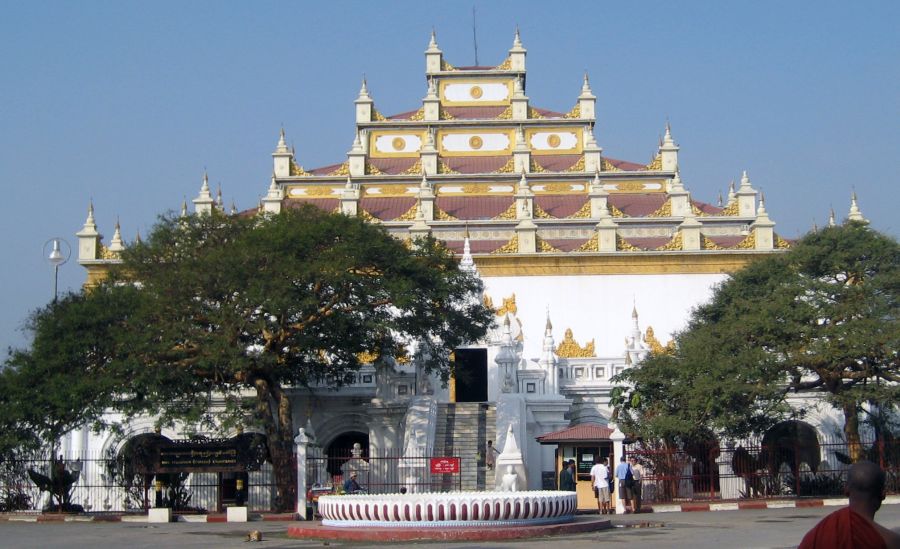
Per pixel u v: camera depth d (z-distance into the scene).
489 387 65.31
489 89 92.94
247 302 45.72
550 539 29.16
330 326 47.12
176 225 51.59
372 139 91.00
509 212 81.81
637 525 33.19
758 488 47.22
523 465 44.22
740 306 49.50
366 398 57.75
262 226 50.06
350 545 28.86
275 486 46.59
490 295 77.06
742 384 44.62
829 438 56.94
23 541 32.22
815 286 47.78
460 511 30.42
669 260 77.06
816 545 9.88
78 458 52.28
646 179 87.31
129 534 34.47
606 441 44.16
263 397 47.59
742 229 82.94
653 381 48.94
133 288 48.38
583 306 76.75
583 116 89.69
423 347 54.47
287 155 88.50
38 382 44.59
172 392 46.00
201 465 43.22
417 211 81.88
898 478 45.06
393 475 51.31
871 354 44.94
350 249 47.88
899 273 47.94
